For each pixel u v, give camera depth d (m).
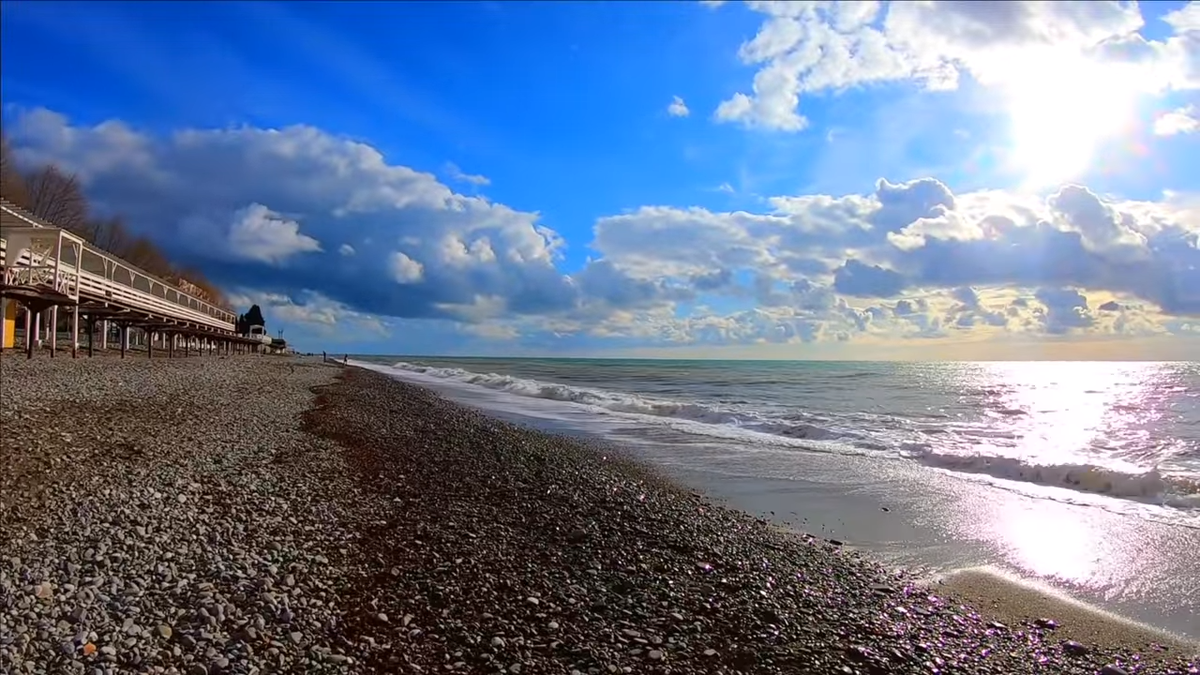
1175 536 9.41
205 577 6.26
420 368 87.19
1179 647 5.93
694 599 6.65
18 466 9.52
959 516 10.58
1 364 22.22
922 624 6.32
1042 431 22.22
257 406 21.39
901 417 26.45
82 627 5.12
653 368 97.31
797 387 46.97
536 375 67.88
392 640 5.42
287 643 5.19
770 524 10.04
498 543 8.17
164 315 44.94
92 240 73.00
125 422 14.61
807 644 5.78
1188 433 21.88
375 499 10.09
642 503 10.83
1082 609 6.78
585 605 6.37
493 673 4.99
